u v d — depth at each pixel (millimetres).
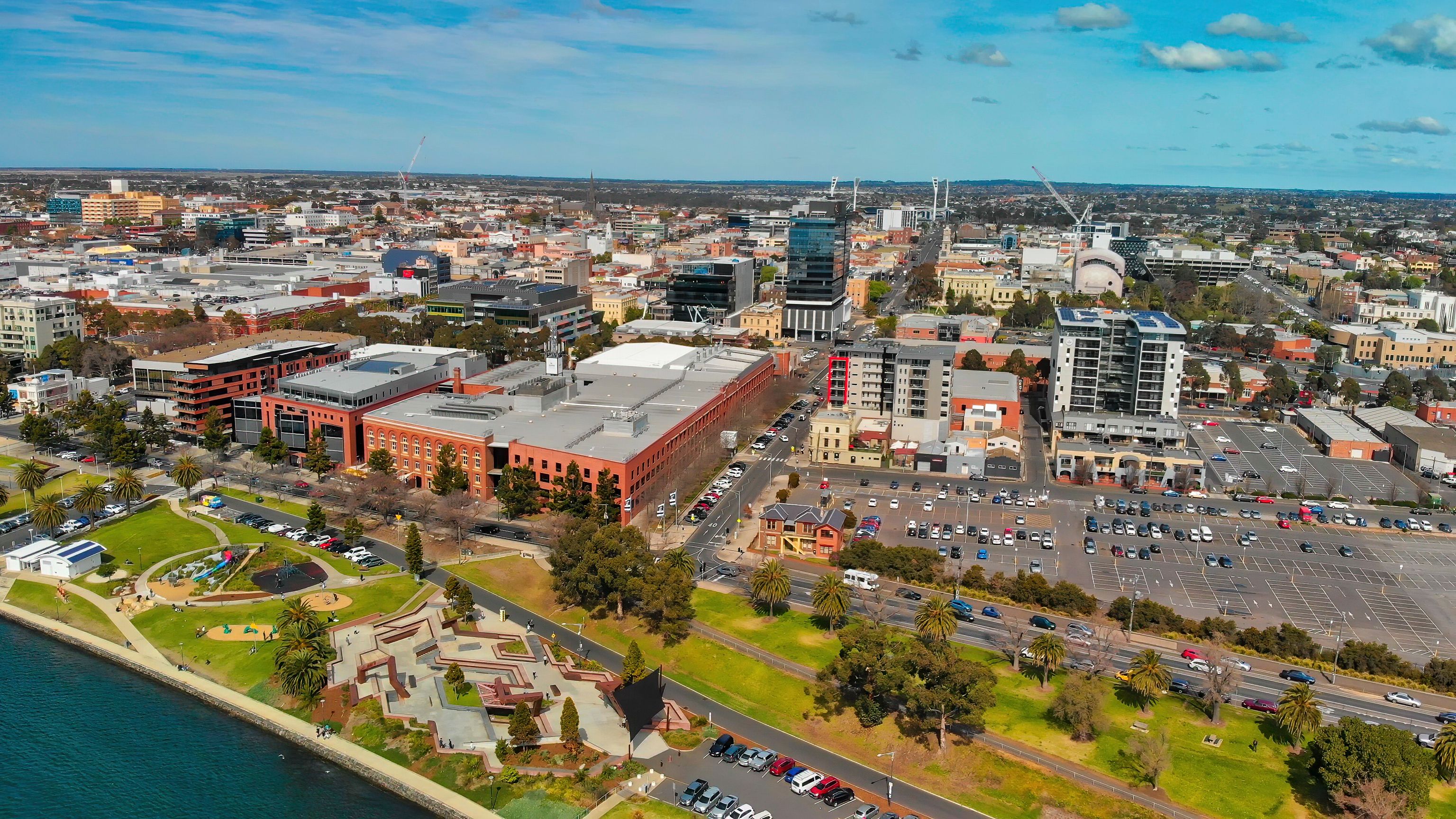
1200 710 193375
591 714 196375
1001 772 176375
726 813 164750
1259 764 177250
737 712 197500
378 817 170375
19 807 172250
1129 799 168875
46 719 197375
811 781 173125
